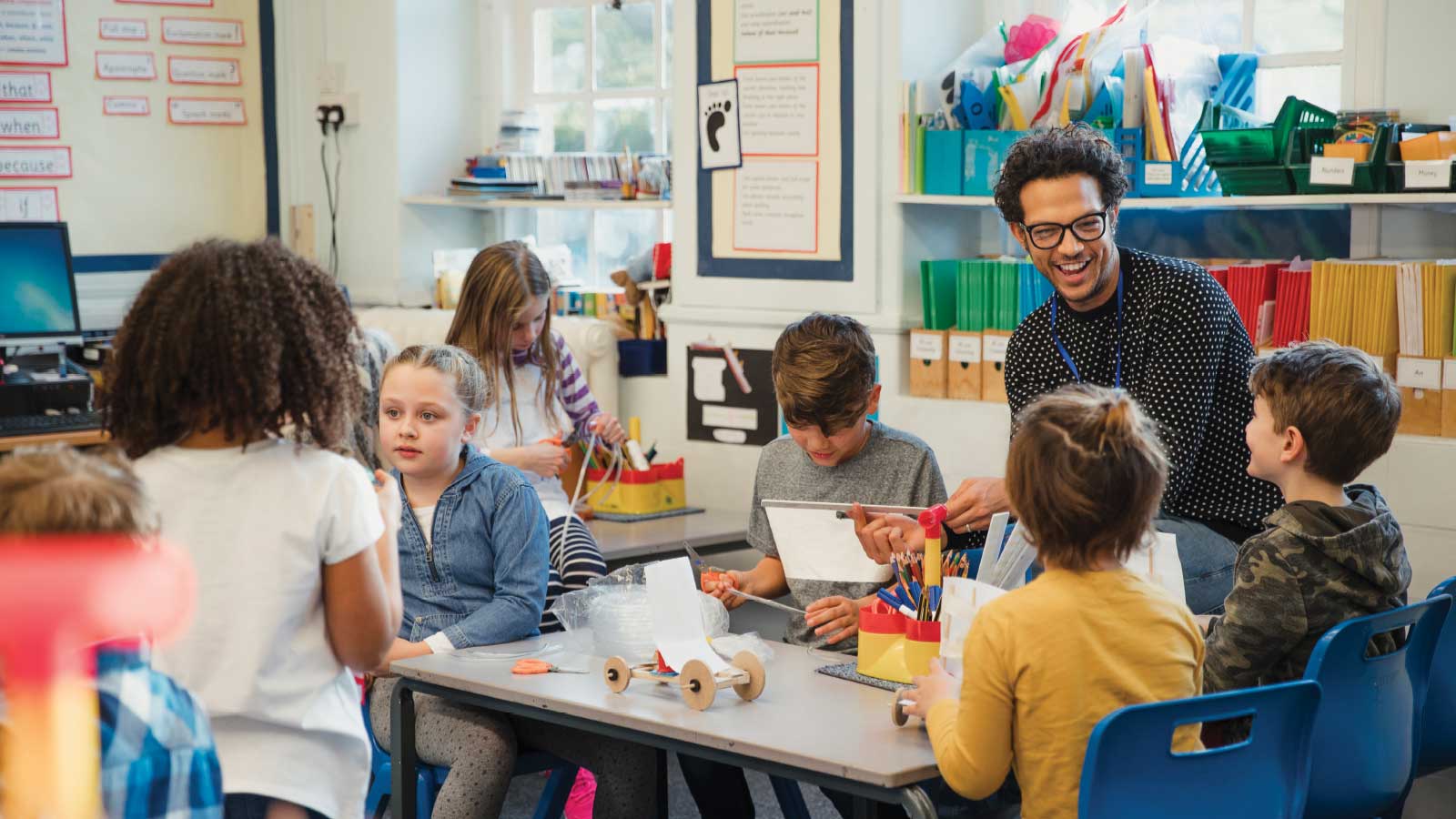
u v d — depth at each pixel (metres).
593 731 2.24
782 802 2.61
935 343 3.97
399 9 5.27
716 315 4.39
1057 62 3.74
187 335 1.76
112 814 1.45
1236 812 1.92
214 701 1.79
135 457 1.82
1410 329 3.26
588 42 5.27
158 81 5.46
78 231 5.33
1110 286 2.60
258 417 1.80
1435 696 2.42
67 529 1.43
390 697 2.72
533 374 3.77
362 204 5.46
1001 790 2.42
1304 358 2.21
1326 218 3.69
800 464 2.92
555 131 5.41
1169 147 3.62
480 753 2.54
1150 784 1.83
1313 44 3.74
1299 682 1.92
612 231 5.29
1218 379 2.55
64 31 5.24
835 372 2.69
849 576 2.56
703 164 4.36
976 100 3.88
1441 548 3.22
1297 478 2.22
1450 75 3.46
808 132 4.14
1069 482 1.83
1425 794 3.12
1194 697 1.85
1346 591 2.13
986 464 3.89
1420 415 3.26
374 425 3.49
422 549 2.88
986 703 1.84
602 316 4.93
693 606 2.34
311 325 1.83
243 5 5.61
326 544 1.86
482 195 5.16
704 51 4.31
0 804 1.41
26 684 1.42
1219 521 2.61
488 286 3.62
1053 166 2.50
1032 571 2.58
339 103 5.46
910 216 4.04
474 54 5.51
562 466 3.62
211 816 1.55
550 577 3.46
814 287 4.19
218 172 5.63
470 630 2.71
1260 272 3.50
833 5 4.04
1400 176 3.28
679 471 4.23
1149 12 3.96
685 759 2.79
